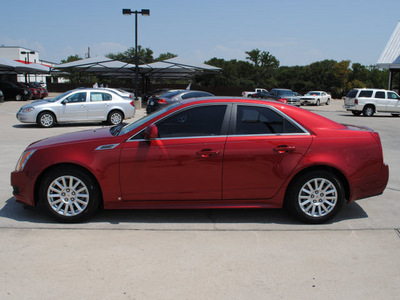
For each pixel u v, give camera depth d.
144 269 3.48
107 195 4.52
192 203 4.62
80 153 4.46
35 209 5.09
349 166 4.62
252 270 3.50
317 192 4.63
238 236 4.29
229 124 4.61
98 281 3.26
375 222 4.78
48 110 15.10
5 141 11.28
